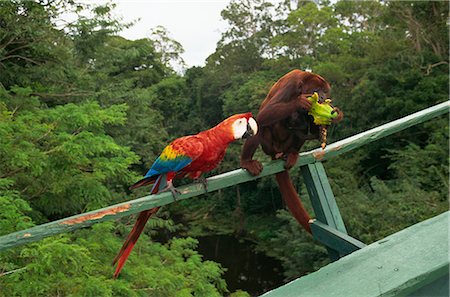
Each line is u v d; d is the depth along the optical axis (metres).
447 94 17.61
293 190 3.16
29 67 10.63
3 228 5.86
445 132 15.56
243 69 32.03
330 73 20.64
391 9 19.48
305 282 1.49
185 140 2.52
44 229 1.94
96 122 7.97
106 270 7.14
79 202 8.88
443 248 1.39
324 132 2.88
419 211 12.37
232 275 19.78
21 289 5.58
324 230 2.90
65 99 11.16
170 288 7.68
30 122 7.66
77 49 11.98
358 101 19.48
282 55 28.16
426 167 15.34
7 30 9.50
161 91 29.64
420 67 18.30
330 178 17.14
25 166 7.04
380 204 13.41
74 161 7.54
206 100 31.81
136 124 13.91
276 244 21.61
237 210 25.36
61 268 6.56
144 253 9.05
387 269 1.38
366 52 22.02
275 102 2.82
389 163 19.08
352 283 1.36
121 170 8.96
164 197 2.32
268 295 1.50
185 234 24.34
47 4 10.38
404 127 2.88
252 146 2.78
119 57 14.62
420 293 1.34
